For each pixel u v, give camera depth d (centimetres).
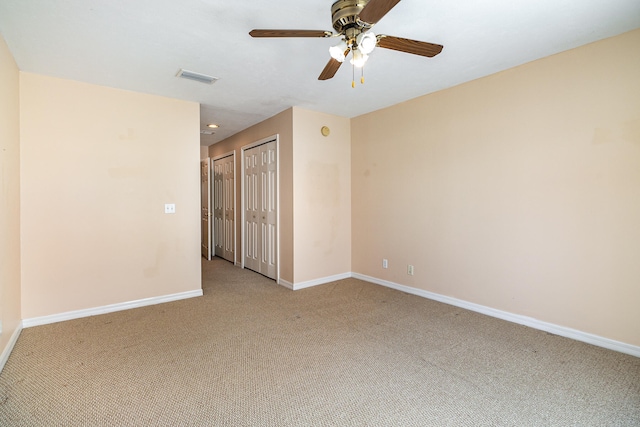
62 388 190
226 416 166
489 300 307
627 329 230
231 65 273
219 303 349
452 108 330
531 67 271
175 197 358
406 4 189
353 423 162
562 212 258
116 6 188
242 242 521
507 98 287
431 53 200
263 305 342
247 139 501
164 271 352
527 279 280
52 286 291
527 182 277
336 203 440
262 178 463
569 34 227
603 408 171
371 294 379
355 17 174
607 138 235
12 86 249
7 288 232
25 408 171
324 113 424
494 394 185
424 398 182
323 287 409
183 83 312
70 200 299
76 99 301
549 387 191
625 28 219
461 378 202
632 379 198
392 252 400
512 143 286
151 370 211
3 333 222
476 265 316
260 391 188
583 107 245
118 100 323
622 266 231
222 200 601
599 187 239
